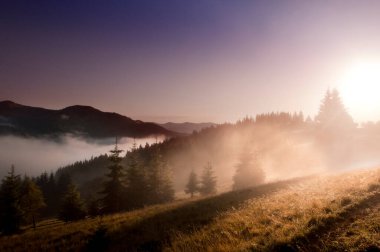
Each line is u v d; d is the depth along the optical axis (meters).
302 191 17.28
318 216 9.84
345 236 8.03
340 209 10.32
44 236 20.44
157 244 12.48
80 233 18.67
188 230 13.41
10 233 43.84
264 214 12.51
